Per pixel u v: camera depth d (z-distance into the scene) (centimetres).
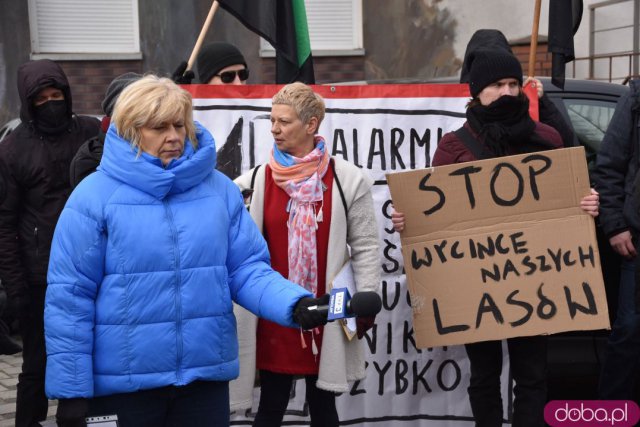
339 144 482
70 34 1200
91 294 311
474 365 439
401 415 486
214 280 318
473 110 436
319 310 316
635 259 466
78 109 1202
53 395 308
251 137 476
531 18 1145
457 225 429
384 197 484
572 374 520
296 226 408
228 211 332
